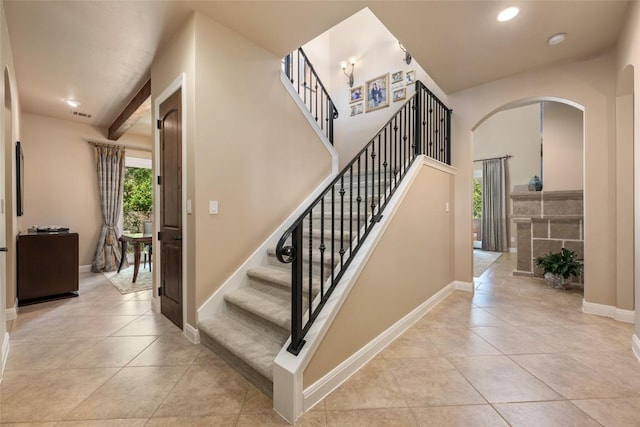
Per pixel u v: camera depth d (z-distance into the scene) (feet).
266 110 9.47
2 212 6.41
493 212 25.50
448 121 12.51
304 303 6.94
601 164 9.52
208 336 7.29
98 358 6.86
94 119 15.96
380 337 7.28
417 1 7.31
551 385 5.77
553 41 8.84
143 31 8.33
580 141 15.33
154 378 6.07
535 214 15.29
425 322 9.01
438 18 7.92
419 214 9.48
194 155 7.58
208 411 5.10
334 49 17.92
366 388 5.74
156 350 7.26
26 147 14.88
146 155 19.48
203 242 7.73
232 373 6.27
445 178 11.60
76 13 7.49
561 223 14.53
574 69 9.97
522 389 5.65
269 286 8.07
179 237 8.46
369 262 6.97
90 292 12.47
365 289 6.79
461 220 12.43
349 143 17.03
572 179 15.48
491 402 5.30
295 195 10.50
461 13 7.72
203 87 7.72
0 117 6.30
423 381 5.94
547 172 16.06
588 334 8.06
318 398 5.33
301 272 5.32
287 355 5.23
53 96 12.75
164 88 9.14
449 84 11.84
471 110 12.17
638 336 6.82
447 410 5.10
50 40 8.64
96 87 11.86
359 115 16.67
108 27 8.09
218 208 8.07
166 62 8.97
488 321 9.07
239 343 6.48
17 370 6.33
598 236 9.57
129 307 10.53
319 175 11.53
